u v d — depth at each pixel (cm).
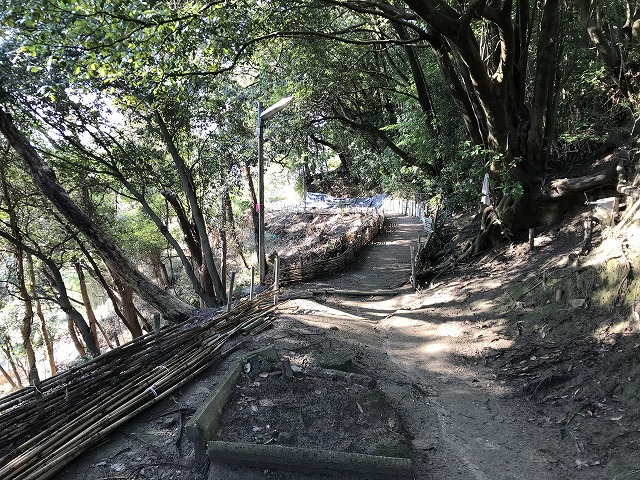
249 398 369
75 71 650
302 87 1387
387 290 916
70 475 297
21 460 285
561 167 818
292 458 298
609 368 407
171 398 392
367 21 1271
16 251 1214
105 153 1158
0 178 1077
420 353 571
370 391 392
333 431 335
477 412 419
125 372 405
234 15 816
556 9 677
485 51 858
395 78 1691
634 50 827
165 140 1100
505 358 506
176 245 1166
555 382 427
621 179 650
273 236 2427
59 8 538
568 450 342
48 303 1540
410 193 2128
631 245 495
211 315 674
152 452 319
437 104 1205
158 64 748
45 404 341
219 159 1285
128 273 734
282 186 3681
